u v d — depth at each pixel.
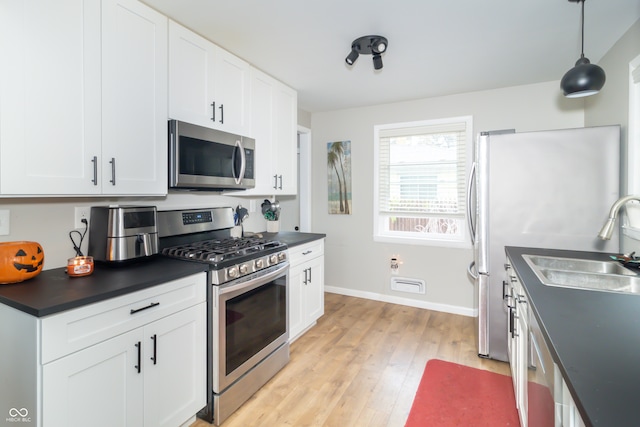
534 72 2.78
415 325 3.15
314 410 1.92
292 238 2.84
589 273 1.69
